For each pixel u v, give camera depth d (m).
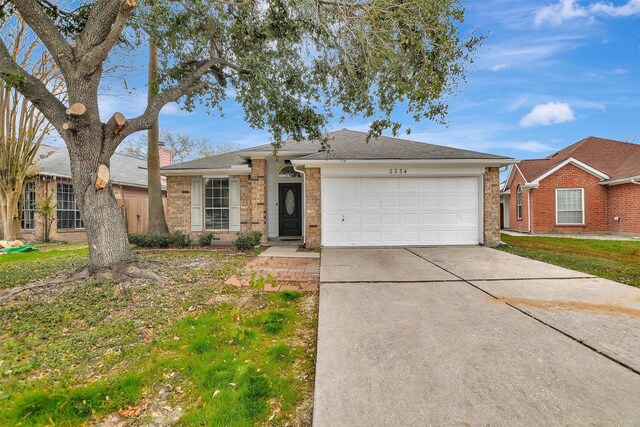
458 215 9.84
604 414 2.06
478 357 2.79
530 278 5.52
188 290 5.19
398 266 6.63
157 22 6.40
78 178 5.50
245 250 9.27
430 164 9.62
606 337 3.14
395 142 11.74
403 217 9.80
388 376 2.52
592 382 2.40
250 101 7.02
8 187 11.20
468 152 10.20
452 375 2.52
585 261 7.49
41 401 2.37
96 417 2.27
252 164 11.09
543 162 17.20
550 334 3.22
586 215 14.91
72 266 6.50
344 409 2.15
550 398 2.22
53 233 13.02
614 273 6.20
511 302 4.23
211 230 12.09
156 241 9.77
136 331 3.64
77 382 2.67
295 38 6.30
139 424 2.22
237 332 3.51
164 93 6.38
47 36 5.12
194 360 3.01
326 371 2.60
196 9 6.33
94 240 5.52
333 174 9.69
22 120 11.34
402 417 2.07
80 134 5.36
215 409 2.31
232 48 7.13
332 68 7.00
